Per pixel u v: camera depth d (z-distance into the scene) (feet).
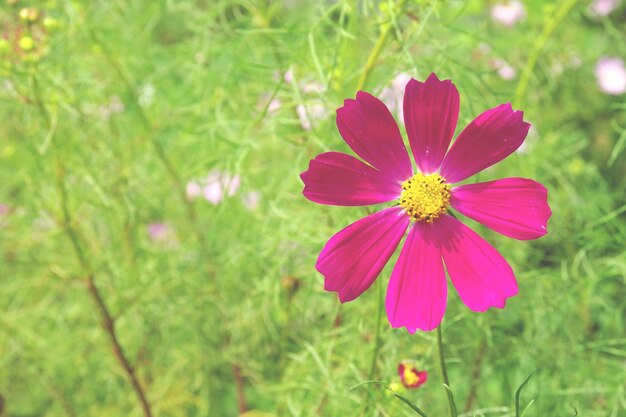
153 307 1.76
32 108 1.58
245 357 1.78
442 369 0.99
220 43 1.70
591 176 1.88
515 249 1.63
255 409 1.93
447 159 1.01
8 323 1.84
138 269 1.78
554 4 1.79
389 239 1.00
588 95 2.19
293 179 1.48
